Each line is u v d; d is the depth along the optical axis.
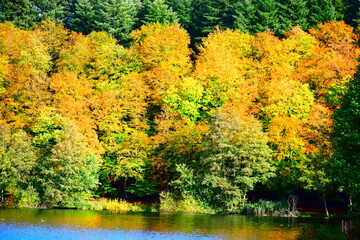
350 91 31.50
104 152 55.06
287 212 44.78
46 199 48.34
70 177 48.53
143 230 31.30
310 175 44.22
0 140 51.44
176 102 59.56
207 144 47.84
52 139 56.84
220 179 46.22
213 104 60.09
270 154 47.50
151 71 67.94
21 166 48.94
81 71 70.06
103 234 29.20
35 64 67.69
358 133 28.56
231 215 43.88
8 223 33.59
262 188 54.12
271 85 56.72
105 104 58.12
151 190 54.22
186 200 47.19
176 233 30.03
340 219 40.12
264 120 55.72
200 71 62.88
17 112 62.41
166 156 55.19
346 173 28.52
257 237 28.56
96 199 53.59
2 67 64.25
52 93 64.88
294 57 66.75
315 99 56.78
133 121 58.50
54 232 29.69
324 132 46.09
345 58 60.31
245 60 68.56
